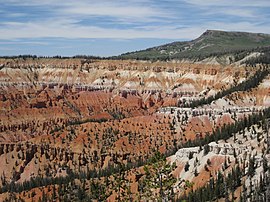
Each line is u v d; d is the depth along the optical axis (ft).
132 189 625.00
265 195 640.99
